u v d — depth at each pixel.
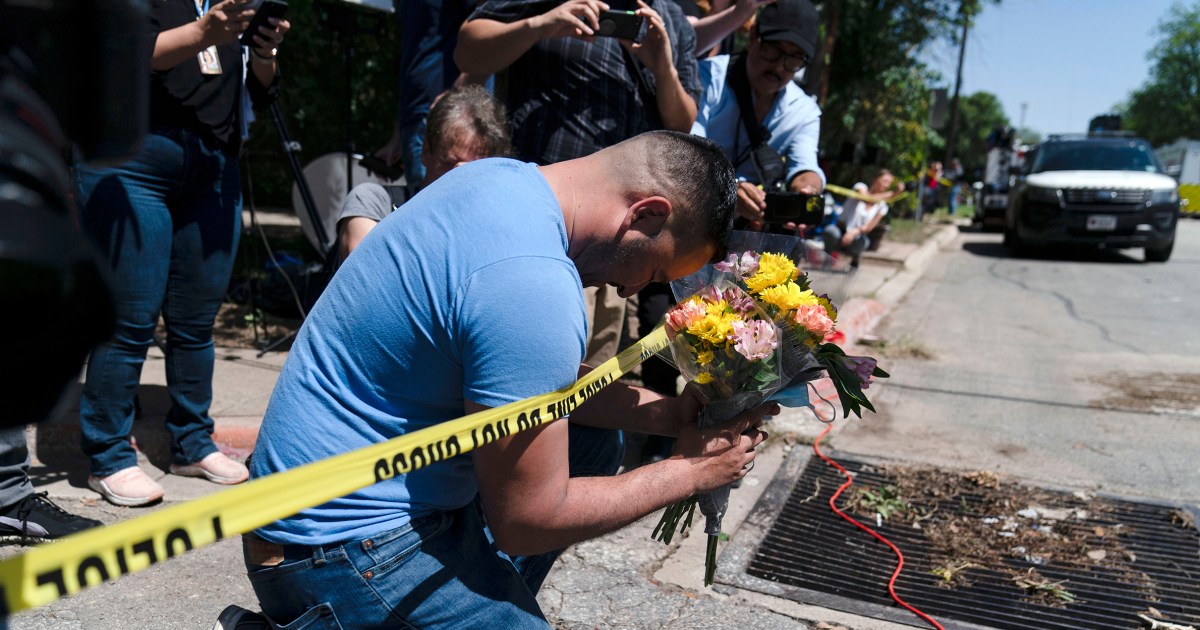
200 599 2.62
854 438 4.45
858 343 6.68
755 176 4.05
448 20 3.60
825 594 2.88
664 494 1.67
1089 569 3.12
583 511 1.53
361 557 1.48
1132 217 12.18
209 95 3.16
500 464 1.44
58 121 0.79
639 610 2.71
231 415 3.99
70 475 3.38
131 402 3.20
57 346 0.80
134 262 3.03
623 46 3.23
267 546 1.54
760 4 3.79
